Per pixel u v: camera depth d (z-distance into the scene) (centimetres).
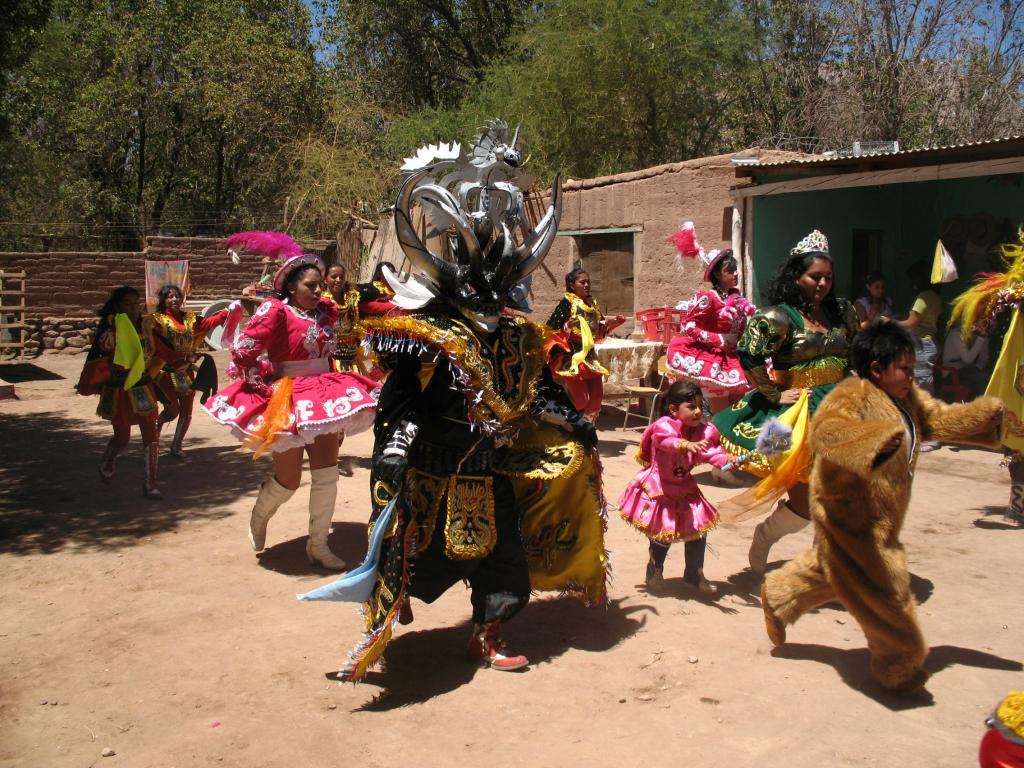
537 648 475
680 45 1997
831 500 405
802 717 396
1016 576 574
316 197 2422
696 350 890
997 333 1213
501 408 439
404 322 427
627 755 366
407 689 428
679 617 515
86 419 1255
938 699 411
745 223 1164
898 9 2244
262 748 374
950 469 905
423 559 451
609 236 1375
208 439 1091
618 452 982
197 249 2345
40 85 2886
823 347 534
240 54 2795
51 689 431
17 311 2125
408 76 3056
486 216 449
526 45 2131
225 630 502
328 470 601
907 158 1015
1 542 668
